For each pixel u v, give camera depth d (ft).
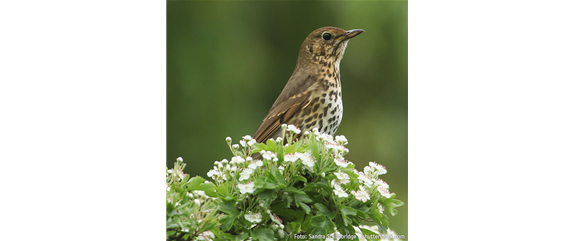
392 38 35.37
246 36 37.63
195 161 34.27
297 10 37.58
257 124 35.76
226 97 35.91
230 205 13.69
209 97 35.70
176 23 36.42
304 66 27.35
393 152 33.35
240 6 37.78
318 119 26.58
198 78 35.81
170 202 12.80
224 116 35.50
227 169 14.43
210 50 36.52
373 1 35.73
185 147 34.42
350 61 35.24
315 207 14.39
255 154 20.88
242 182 14.19
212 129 35.04
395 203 14.48
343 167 14.35
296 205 14.15
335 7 36.86
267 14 37.83
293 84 26.76
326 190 14.20
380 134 33.88
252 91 36.68
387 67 35.12
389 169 31.83
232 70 36.50
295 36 37.58
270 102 36.68
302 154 14.02
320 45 27.02
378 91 34.81
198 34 36.68
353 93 34.81
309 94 26.40
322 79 26.71
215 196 14.10
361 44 35.35
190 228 12.90
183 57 35.99
